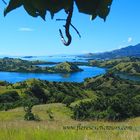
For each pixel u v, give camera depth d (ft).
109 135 56.65
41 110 225.76
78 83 489.26
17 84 395.34
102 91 471.62
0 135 52.16
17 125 68.95
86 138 50.31
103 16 5.74
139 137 51.24
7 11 5.57
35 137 50.90
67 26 5.59
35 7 5.64
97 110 211.82
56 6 5.57
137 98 219.82
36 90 384.47
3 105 272.92
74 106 221.25
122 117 204.13
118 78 517.14
